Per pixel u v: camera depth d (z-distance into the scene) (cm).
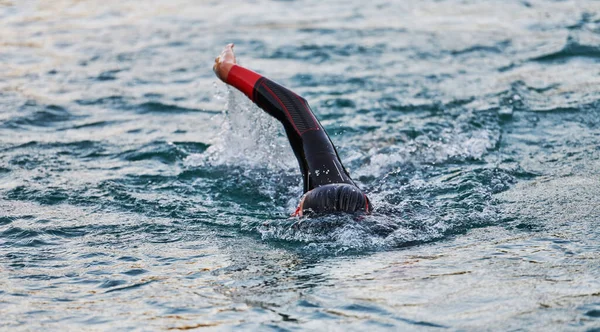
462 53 1341
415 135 914
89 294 490
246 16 1733
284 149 844
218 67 714
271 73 1238
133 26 1656
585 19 1559
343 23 1627
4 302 477
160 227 643
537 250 539
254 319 436
